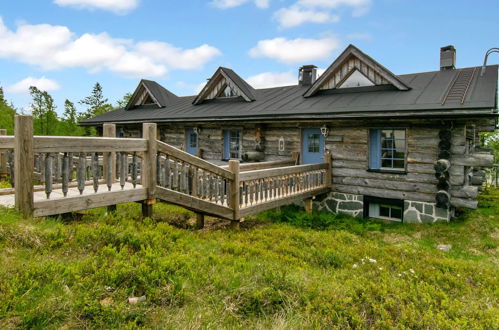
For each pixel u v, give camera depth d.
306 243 6.62
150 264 3.83
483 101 8.24
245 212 7.59
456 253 7.17
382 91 11.38
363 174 10.55
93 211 6.78
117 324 2.80
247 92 14.90
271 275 4.04
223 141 14.28
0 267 3.24
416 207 9.66
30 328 2.57
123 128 18.77
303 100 12.66
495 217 9.98
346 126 10.79
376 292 3.96
